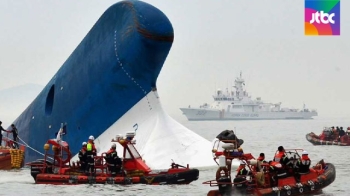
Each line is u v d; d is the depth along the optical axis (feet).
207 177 407.44
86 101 505.66
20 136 594.65
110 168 384.06
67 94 529.86
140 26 461.37
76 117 514.27
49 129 546.26
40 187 382.01
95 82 499.10
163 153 443.73
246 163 335.47
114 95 483.10
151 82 474.90
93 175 384.47
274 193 325.42
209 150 454.81
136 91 474.08
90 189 368.07
